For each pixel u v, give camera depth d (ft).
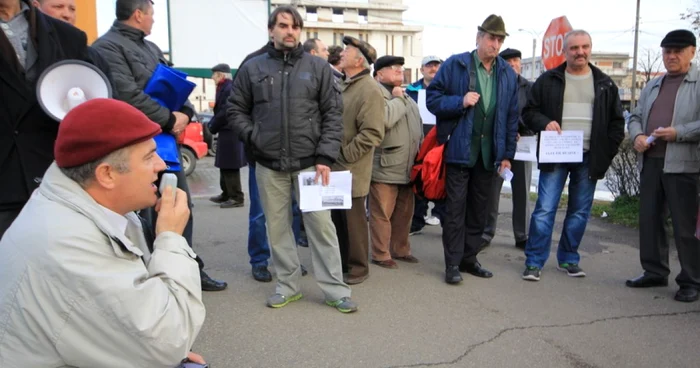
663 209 14.15
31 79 7.77
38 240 4.65
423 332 11.49
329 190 11.96
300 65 11.87
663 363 10.28
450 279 14.51
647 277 14.39
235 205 25.48
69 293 4.63
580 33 14.26
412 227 20.47
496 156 14.08
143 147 5.19
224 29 39.45
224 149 24.63
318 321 11.98
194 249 17.92
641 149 13.85
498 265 16.52
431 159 14.57
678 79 13.60
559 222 22.03
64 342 4.67
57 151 4.98
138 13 11.50
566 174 14.98
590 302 13.37
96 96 7.80
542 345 10.95
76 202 4.93
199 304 5.31
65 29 8.32
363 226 14.42
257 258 14.83
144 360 4.84
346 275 15.01
